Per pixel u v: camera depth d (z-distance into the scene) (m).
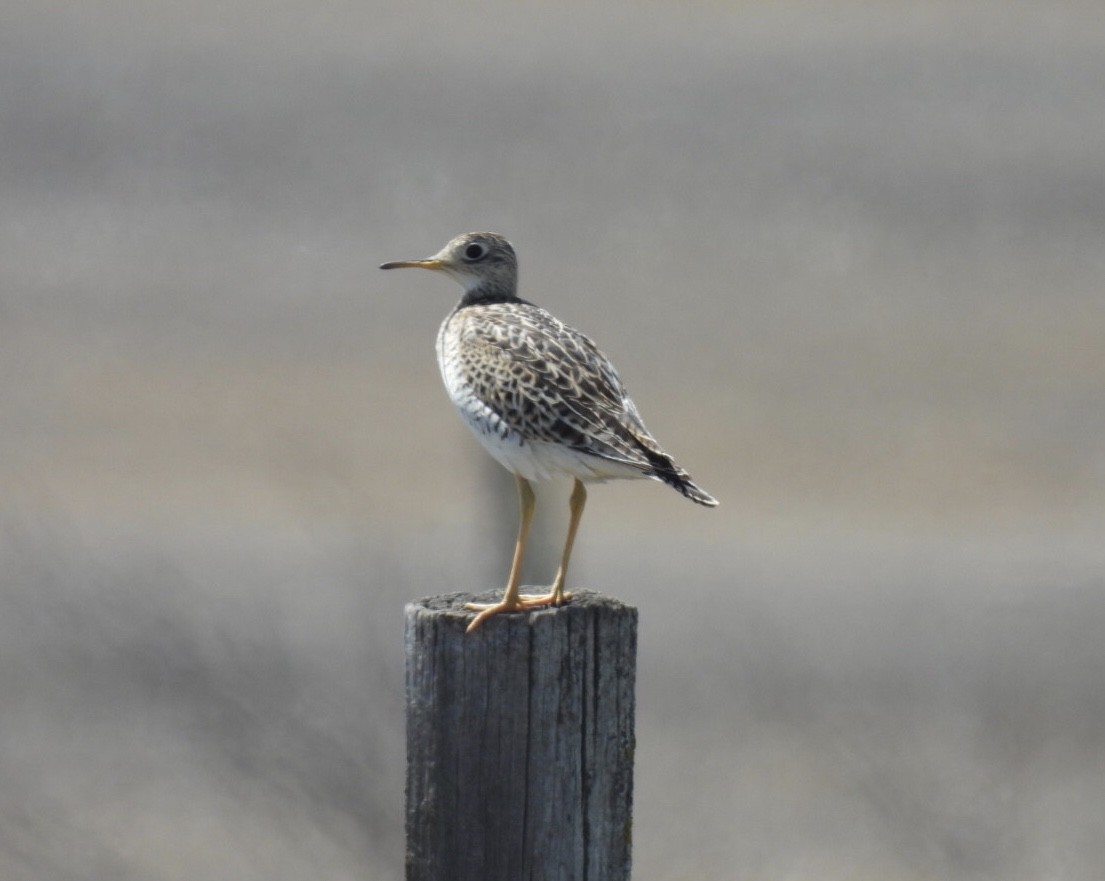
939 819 15.19
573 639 7.65
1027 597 19.61
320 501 22.09
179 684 15.57
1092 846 14.82
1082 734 16.56
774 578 20.11
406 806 7.86
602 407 9.07
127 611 17.36
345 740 14.20
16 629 17.47
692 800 15.48
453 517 21.19
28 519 21.00
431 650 7.71
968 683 17.47
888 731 16.50
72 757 15.98
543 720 7.64
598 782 7.70
